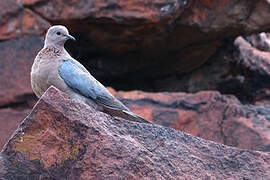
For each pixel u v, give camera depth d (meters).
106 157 7.91
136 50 16.77
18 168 7.89
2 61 16.08
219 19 16.19
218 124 15.35
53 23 16.36
